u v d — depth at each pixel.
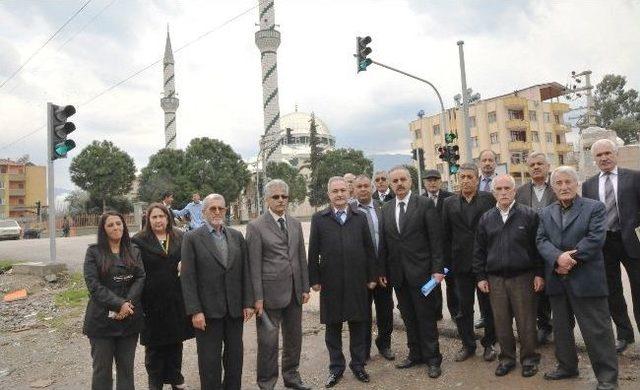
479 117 54.62
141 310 4.89
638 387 4.69
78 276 12.72
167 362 5.54
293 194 63.50
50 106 11.72
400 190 5.91
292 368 5.43
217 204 5.09
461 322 5.94
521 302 5.28
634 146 18.97
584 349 5.69
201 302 4.92
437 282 5.53
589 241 4.64
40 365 6.64
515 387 4.95
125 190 52.19
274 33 75.06
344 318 5.43
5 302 10.70
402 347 6.65
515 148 52.47
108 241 4.82
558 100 60.88
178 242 5.59
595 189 5.73
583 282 4.67
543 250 4.96
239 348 5.08
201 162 51.16
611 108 58.81
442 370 5.61
